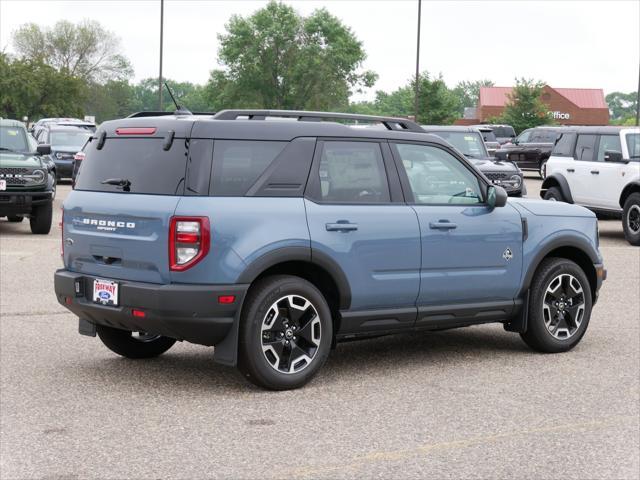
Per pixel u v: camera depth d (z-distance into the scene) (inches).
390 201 285.7
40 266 521.3
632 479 195.0
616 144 732.0
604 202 729.6
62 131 1249.4
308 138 271.1
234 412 242.1
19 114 3184.1
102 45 4594.0
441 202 297.1
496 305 306.7
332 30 3870.6
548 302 318.3
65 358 304.3
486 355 316.5
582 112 4402.1
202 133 255.6
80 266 275.7
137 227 257.6
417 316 289.9
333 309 278.2
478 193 306.2
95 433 223.0
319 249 266.5
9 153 699.4
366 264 277.0
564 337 320.8
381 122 295.3
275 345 262.1
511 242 307.7
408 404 251.6
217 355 257.8
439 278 292.4
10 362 297.7
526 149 1563.7
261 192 260.7
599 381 280.1
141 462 202.2
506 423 234.4
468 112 4690.0
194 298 249.0
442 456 208.1
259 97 3902.6
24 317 374.0
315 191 270.2
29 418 235.3
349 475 195.2
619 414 243.9
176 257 250.4
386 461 204.2
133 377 279.3
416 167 294.0
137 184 261.4
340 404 251.0
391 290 282.7
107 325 274.8
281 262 264.4
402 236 283.4
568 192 768.3
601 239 738.8
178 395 258.8
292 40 3887.8
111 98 4662.9
